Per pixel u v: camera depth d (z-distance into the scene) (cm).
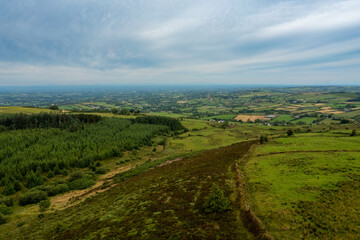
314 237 1778
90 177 6919
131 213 2767
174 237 1962
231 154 5681
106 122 14112
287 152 5162
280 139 7256
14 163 7100
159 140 13212
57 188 5803
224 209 2347
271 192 2772
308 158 4303
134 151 10331
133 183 4700
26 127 11431
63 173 7325
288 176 3338
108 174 7531
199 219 2241
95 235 2316
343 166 3566
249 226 1998
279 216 2142
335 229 1834
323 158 4197
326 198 2427
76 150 8888
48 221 3575
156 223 2305
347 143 5675
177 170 4934
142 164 8331
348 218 1975
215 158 5544
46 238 2648
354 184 2727
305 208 2242
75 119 13588
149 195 3338
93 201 4144
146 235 2086
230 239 1834
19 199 5125
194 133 15400
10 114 13125
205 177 3734
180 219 2309
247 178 3478
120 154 9662
